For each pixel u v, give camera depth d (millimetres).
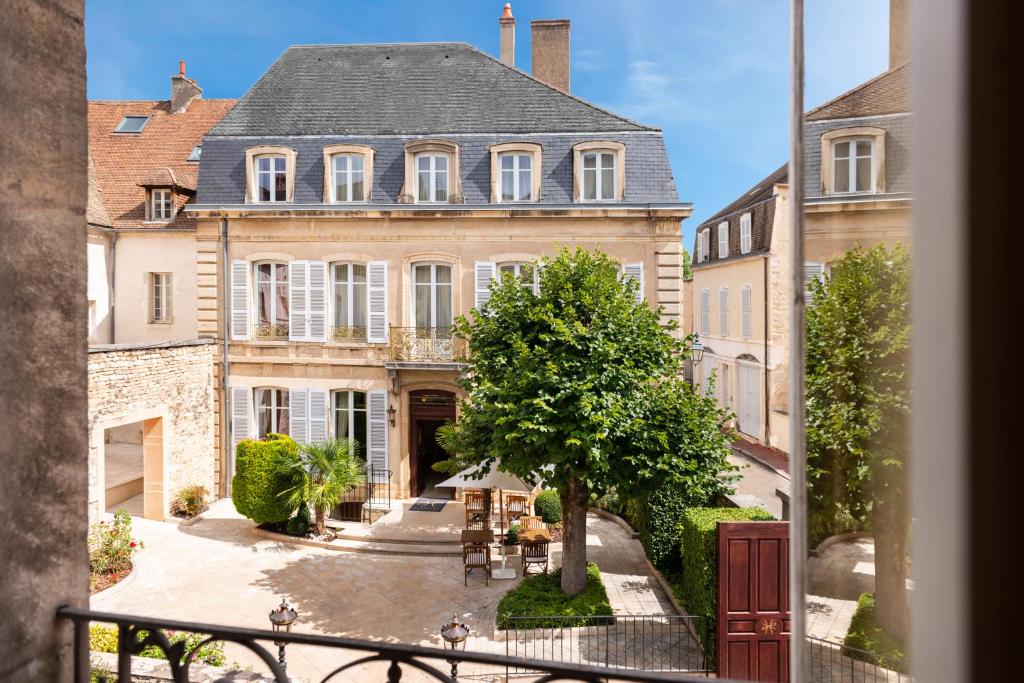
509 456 8953
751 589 7121
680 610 9141
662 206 14516
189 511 14305
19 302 1929
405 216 15148
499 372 9414
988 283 730
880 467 997
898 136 975
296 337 15664
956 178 762
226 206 15375
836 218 1118
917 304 855
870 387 1042
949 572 794
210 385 15695
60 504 2043
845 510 1088
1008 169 710
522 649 8375
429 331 15375
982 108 727
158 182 18578
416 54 17141
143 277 18797
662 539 10461
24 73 1953
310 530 13188
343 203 15195
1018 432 714
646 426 8703
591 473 8695
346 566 11680
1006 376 719
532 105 15789
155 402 13742
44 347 2004
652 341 9312
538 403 8211
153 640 2027
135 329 18828
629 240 14812
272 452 13148
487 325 9852
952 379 780
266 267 15906
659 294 14711
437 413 15602
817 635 1125
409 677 7770
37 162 1989
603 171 14992
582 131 15188
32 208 1972
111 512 14516
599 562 11469
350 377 15570
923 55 821
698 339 24031
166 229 18609
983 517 742
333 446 13469
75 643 2045
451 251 15250
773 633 7070
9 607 1880
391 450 15492
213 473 15867
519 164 15180
